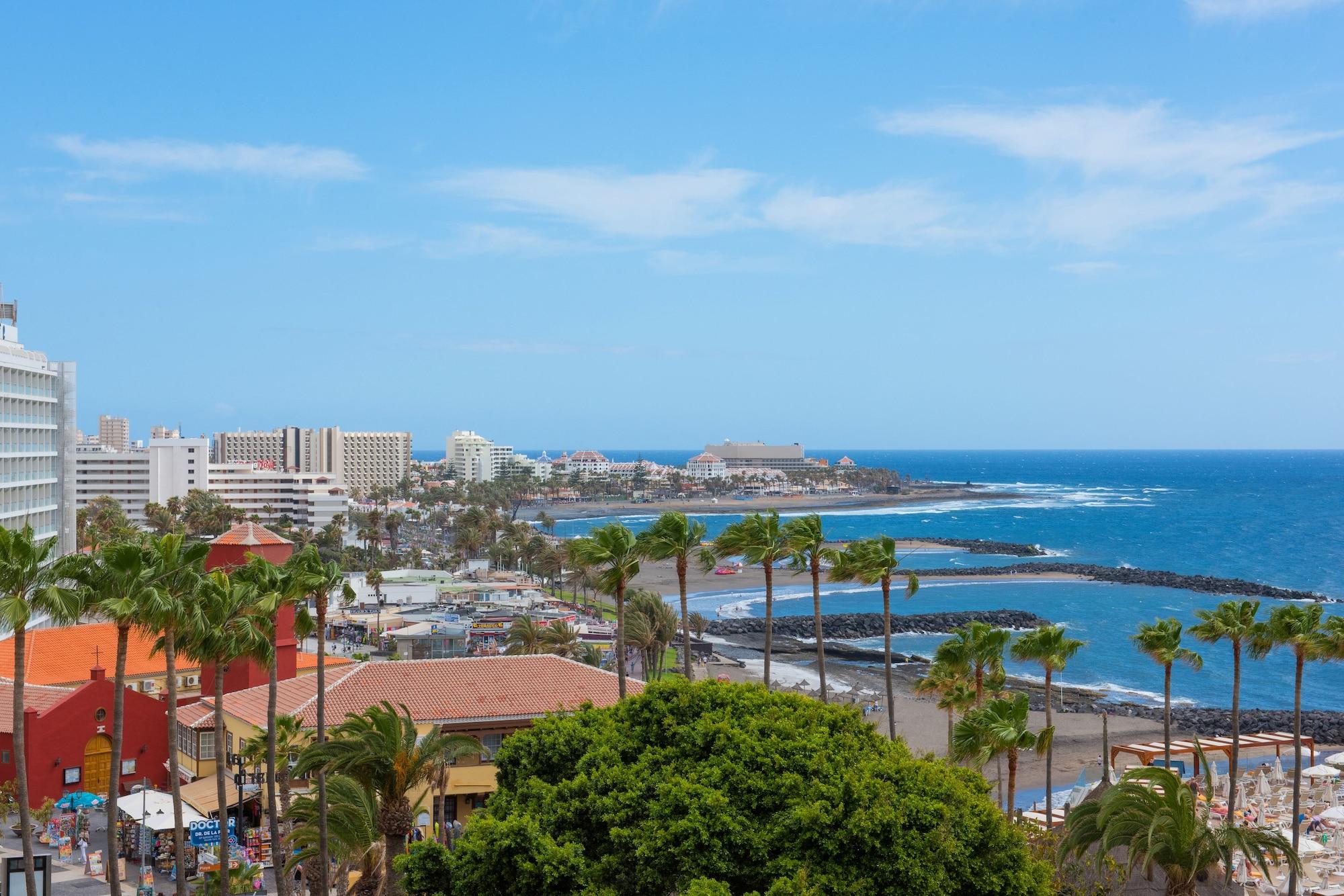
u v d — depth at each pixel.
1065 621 177.75
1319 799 73.31
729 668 138.75
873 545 62.44
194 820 51.62
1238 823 62.53
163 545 43.06
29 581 38.94
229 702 62.94
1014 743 44.09
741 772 32.00
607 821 31.52
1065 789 83.50
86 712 63.12
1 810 58.81
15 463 116.75
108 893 48.06
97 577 40.66
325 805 39.47
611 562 53.12
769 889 28.16
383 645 129.38
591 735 35.97
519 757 36.31
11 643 71.38
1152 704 117.88
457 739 41.19
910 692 122.44
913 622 176.12
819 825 29.78
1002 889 30.98
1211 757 84.06
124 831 54.03
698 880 27.86
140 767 65.38
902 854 29.38
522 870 30.42
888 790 31.03
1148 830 29.52
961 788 32.81
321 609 49.88
